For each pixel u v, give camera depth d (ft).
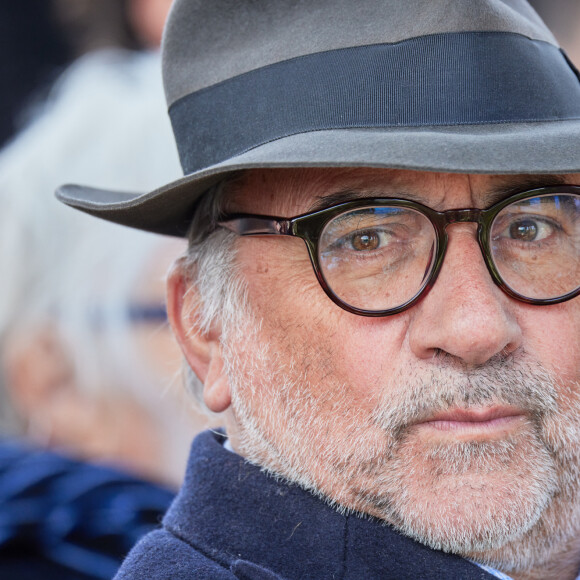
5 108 28.71
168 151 17.40
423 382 11.00
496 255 11.23
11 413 17.80
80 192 13.24
